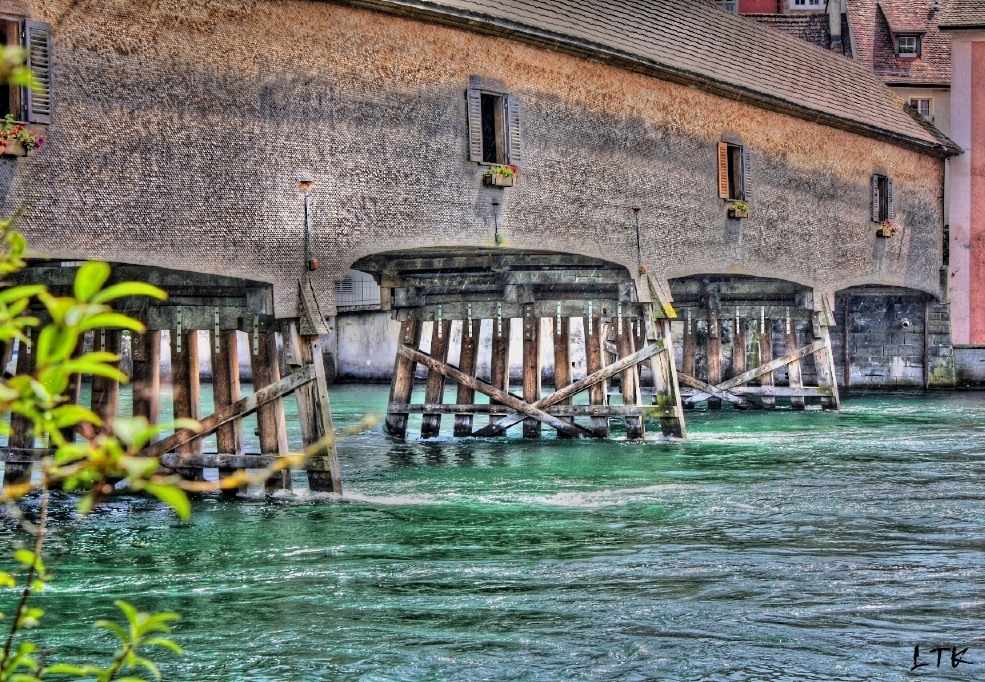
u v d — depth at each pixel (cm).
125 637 353
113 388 1802
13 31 1401
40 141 1412
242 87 1627
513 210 2036
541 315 2381
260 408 1725
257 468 1712
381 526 1534
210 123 1591
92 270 260
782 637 1036
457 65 1923
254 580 1246
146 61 1520
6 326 276
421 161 1869
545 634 1048
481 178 1964
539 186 2089
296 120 1692
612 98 2259
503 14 1984
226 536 1471
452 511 1636
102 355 281
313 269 1705
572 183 2164
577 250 2180
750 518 1576
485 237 1981
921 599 1162
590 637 1038
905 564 1308
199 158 1579
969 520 1555
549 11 2155
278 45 1669
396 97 1827
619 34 2330
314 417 1700
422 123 1869
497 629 1063
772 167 2770
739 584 1222
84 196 1462
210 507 1672
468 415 2509
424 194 1872
